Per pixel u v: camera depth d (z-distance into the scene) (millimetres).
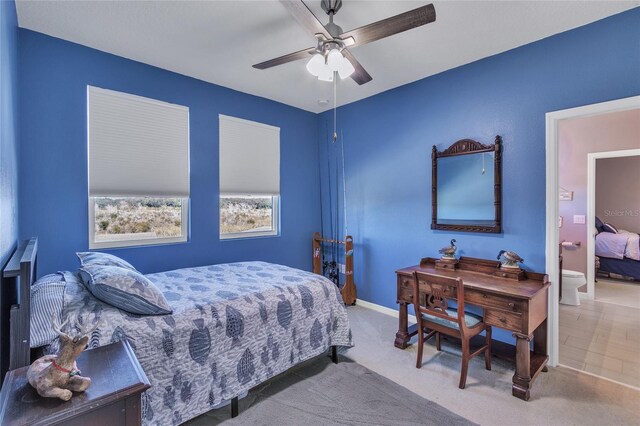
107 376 1037
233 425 1779
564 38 2336
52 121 2363
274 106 3871
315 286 2430
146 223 2951
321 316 2387
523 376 2027
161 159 2928
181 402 1622
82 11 2049
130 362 1143
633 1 1982
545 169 2449
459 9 2047
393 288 3570
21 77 2227
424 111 3211
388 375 2303
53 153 2371
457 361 2510
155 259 2914
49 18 2125
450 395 2053
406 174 3398
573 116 2316
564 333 3057
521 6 2023
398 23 1660
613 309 3771
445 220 3057
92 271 1706
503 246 2693
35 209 2295
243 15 2109
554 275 2422
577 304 3922
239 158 3539
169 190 2984
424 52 2646
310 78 3178
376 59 2773
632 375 2283
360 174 3877
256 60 2758
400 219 3473
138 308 1617
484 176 2777
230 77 3137
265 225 3934
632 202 5430
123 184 2707
